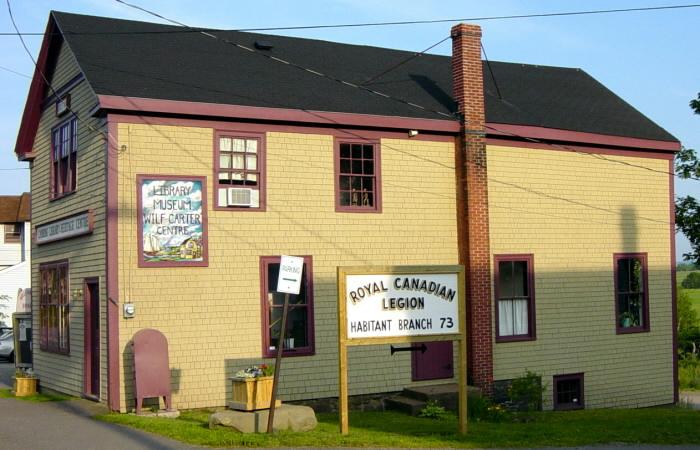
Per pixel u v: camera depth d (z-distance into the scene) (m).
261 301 17.92
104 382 16.89
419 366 19.64
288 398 18.08
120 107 16.52
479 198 20.17
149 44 19.39
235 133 17.84
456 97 20.56
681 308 38.44
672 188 24.03
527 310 21.22
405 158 19.80
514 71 25.17
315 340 18.50
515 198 21.16
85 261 18.19
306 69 20.67
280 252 18.19
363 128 19.28
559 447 13.26
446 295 13.75
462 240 20.17
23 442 12.66
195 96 17.38
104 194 16.92
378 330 13.34
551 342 21.44
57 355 20.33
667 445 13.59
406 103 20.38
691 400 25.61
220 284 17.53
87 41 18.61
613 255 22.69
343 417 13.44
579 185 22.22
